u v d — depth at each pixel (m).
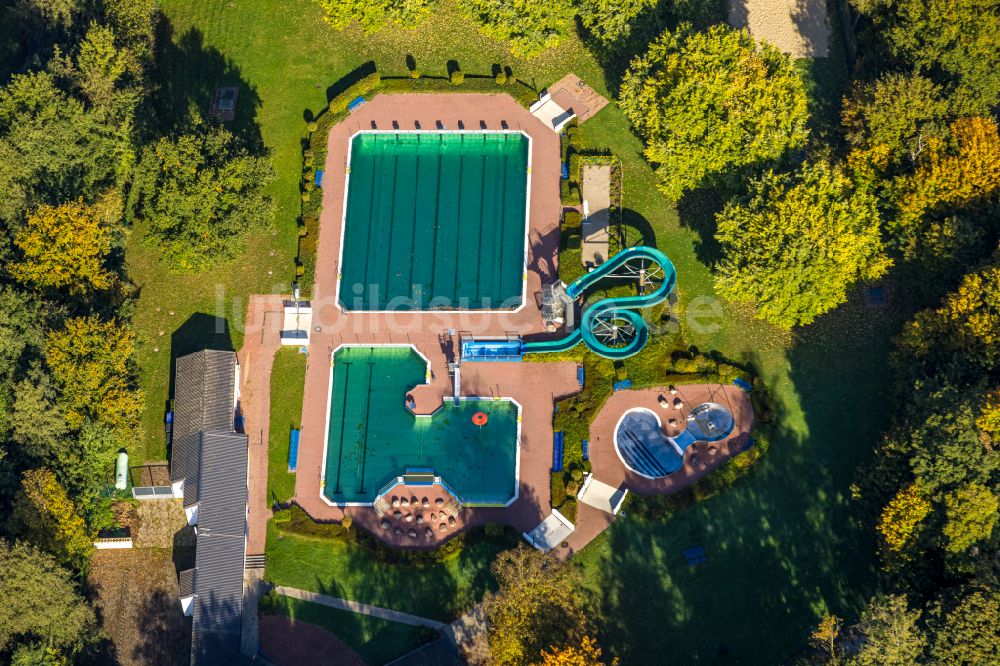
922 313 128.50
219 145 138.88
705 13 151.38
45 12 145.25
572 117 155.12
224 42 162.50
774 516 130.75
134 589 132.12
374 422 140.12
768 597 127.19
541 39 152.00
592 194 150.12
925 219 132.88
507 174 153.75
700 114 136.75
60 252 130.50
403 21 156.00
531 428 138.12
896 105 133.50
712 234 145.62
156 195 138.25
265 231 148.75
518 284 146.88
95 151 138.62
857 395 135.75
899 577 120.50
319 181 152.25
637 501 132.12
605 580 129.12
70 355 128.38
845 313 139.75
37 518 123.56
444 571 130.38
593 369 139.38
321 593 130.62
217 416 135.25
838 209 130.25
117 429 132.50
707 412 136.50
